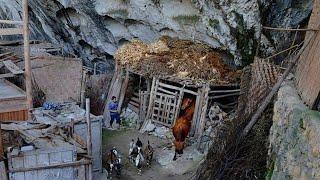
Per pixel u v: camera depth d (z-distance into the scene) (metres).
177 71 15.74
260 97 10.59
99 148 12.90
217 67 15.96
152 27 17.53
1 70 15.57
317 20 8.62
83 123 12.44
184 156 14.12
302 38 13.47
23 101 13.79
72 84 15.86
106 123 16.98
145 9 16.69
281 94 8.43
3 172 9.87
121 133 16.16
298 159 6.29
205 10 15.02
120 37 18.72
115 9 17.31
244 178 8.95
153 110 16.19
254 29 14.24
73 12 18.61
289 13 13.44
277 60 14.13
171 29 17.03
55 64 15.44
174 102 15.71
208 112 15.41
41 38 21.55
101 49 19.77
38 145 10.66
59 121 12.52
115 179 12.95
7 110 13.54
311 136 5.87
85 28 19.06
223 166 9.59
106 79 18.39
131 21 17.94
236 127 10.52
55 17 19.22
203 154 14.15
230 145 9.88
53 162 10.34
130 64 16.92
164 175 13.23
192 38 16.91
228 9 14.23
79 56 20.88
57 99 15.63
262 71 11.27
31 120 12.70
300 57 9.30
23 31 13.38
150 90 16.56
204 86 15.12
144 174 13.28
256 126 9.81
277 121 8.34
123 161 14.05
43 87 15.34
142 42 18.16
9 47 18.05
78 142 11.56
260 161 8.98
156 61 16.41
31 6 19.58
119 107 17.16
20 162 10.05
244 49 15.02
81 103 16.06
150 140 15.51
